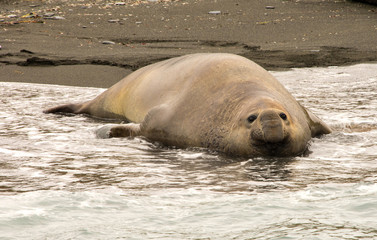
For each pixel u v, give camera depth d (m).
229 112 27.12
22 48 61.25
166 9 88.69
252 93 27.52
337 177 21.81
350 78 49.31
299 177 21.94
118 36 70.56
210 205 18.05
